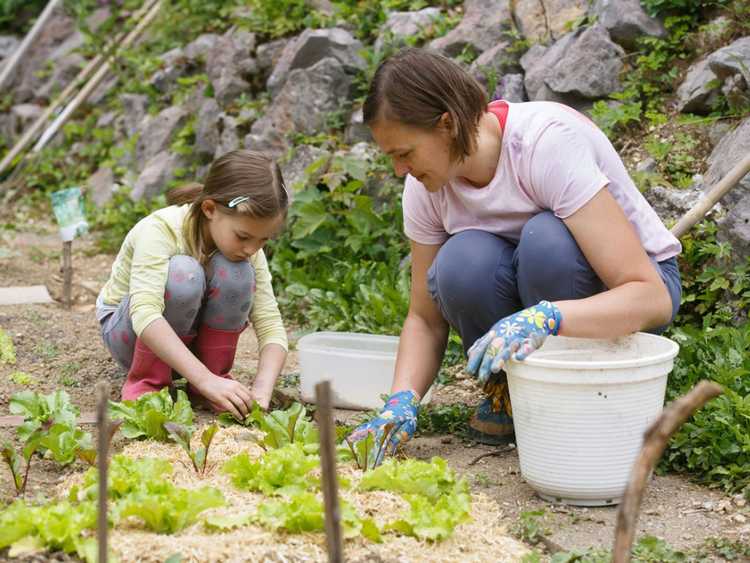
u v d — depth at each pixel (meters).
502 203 2.99
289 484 2.66
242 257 3.40
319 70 6.07
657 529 2.62
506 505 2.77
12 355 4.20
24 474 2.91
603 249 2.80
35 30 9.51
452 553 2.36
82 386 3.94
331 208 5.54
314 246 5.43
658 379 2.68
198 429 3.24
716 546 2.49
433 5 6.31
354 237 5.28
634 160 4.75
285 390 3.90
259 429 3.21
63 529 2.29
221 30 8.07
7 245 6.96
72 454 2.91
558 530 2.59
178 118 7.39
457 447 3.25
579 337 2.73
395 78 2.73
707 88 4.66
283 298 5.24
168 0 8.86
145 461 2.66
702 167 4.50
